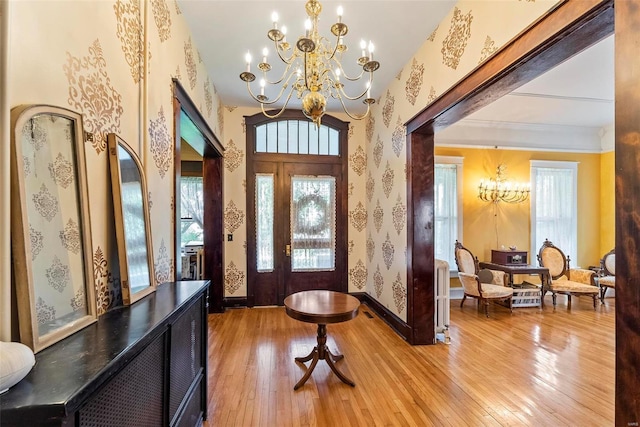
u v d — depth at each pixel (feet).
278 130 15.12
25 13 2.87
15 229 2.61
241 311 13.92
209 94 11.21
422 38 9.08
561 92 12.33
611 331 11.44
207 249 13.57
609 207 17.39
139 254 4.88
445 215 16.79
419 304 10.05
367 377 7.96
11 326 2.60
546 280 14.94
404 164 10.78
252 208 14.73
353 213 15.47
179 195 7.32
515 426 6.11
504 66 5.88
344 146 15.40
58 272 3.14
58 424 2.05
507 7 5.85
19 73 2.79
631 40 3.52
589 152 17.63
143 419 3.43
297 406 6.71
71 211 3.39
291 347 9.80
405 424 6.15
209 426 6.05
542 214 17.54
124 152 4.66
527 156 17.40
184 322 4.94
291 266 14.97
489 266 15.92
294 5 7.61
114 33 4.57
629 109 3.53
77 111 3.65
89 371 2.44
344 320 7.49
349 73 11.23
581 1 4.32
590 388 7.49
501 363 8.77
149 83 5.77
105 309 4.11
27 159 2.80
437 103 8.45
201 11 7.80
